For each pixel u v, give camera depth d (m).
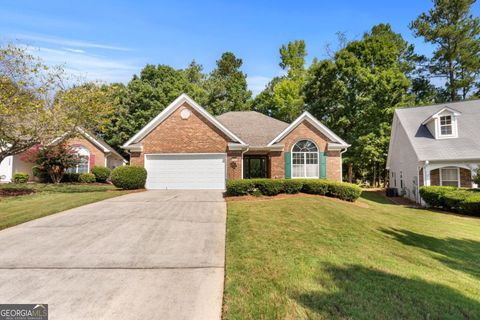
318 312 3.38
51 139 14.23
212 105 36.41
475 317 3.39
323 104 27.31
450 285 4.36
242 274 4.48
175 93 33.28
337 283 4.20
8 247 5.76
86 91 14.63
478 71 27.91
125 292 3.94
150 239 6.34
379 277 4.48
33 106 12.35
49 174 19.61
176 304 3.62
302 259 5.16
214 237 6.52
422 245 6.75
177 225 7.50
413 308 3.53
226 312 3.39
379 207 13.62
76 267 4.80
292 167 16.53
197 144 15.66
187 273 4.59
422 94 30.48
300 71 36.38
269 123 19.92
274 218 8.34
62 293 3.91
